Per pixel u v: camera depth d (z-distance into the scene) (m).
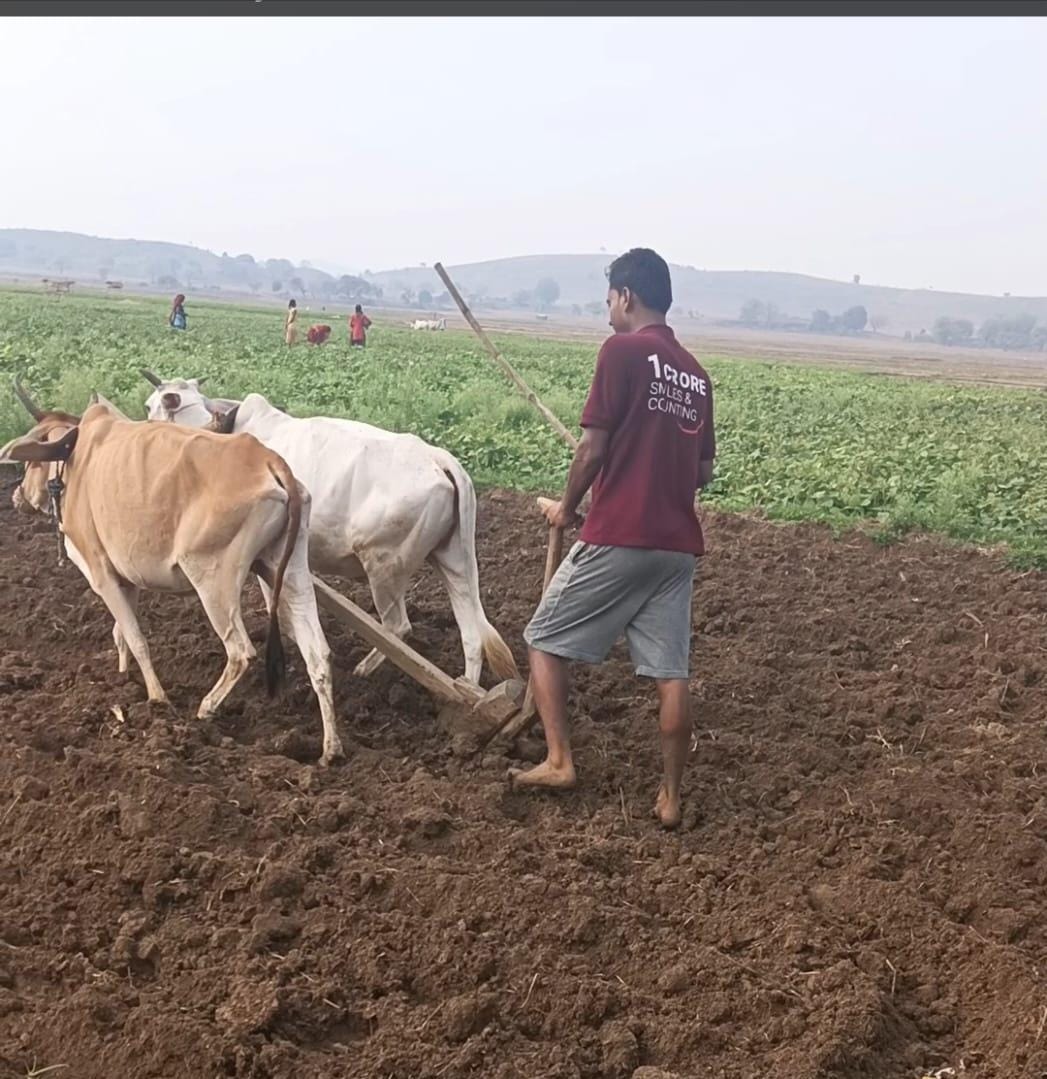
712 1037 4.21
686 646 5.64
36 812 5.33
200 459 6.14
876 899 5.05
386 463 6.98
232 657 6.29
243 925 4.73
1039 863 5.39
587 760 6.28
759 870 5.38
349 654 7.68
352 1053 4.10
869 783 6.27
